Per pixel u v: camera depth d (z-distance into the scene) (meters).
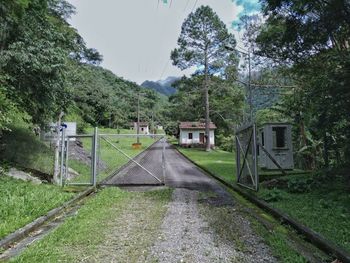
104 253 4.23
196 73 32.72
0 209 5.91
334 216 5.71
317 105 8.08
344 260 3.87
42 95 10.56
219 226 5.58
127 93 71.31
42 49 9.81
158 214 6.49
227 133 42.69
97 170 10.77
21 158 10.73
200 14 30.69
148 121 71.56
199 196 8.64
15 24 9.74
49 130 12.82
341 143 8.80
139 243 4.65
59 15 15.30
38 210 6.17
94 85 54.06
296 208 6.50
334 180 8.70
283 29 10.84
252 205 7.47
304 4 8.36
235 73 27.64
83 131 32.59
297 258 3.99
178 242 4.71
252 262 3.95
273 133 12.08
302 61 10.86
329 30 8.85
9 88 9.45
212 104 36.84
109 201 7.73
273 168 11.83
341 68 7.68
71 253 4.20
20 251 4.32
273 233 5.10
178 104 40.50
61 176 9.78
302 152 13.14
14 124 11.14
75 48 12.59
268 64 16.48
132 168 15.34
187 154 27.27
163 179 11.30
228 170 14.59
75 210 6.89
